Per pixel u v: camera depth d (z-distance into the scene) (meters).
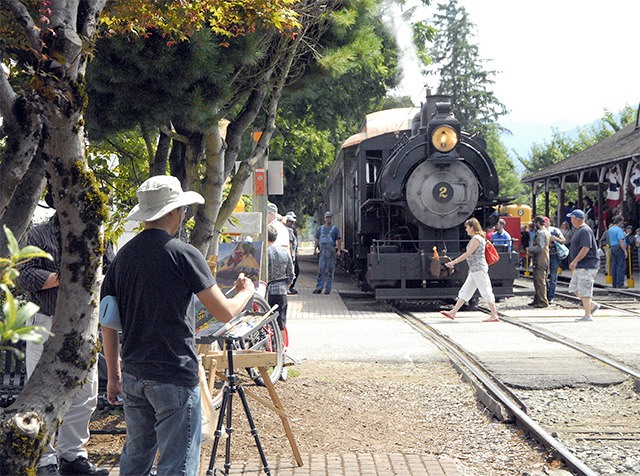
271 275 10.73
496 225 20.45
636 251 30.39
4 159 4.31
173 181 4.63
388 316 16.84
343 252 27.83
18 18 3.90
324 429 7.53
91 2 4.24
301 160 34.50
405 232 20.16
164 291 4.32
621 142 32.22
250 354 6.12
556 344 12.23
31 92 3.88
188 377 4.34
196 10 6.39
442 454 6.86
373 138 21.20
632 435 7.42
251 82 8.70
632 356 10.91
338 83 29.17
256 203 11.70
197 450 4.40
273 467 6.37
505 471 6.45
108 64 7.11
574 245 15.44
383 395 9.02
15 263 2.44
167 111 7.42
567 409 8.39
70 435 5.93
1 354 7.04
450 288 18.41
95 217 4.01
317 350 12.04
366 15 9.77
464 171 18.77
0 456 3.66
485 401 8.49
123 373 4.43
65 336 3.99
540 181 40.47
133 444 4.52
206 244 8.33
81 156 4.00
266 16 6.65
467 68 72.38
